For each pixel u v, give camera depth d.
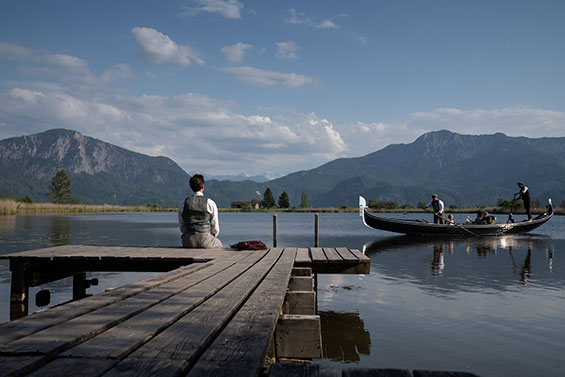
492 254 13.71
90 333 2.27
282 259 6.71
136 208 89.38
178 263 7.26
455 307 6.54
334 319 5.90
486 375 3.96
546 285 8.34
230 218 54.91
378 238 20.34
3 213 52.88
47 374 1.69
